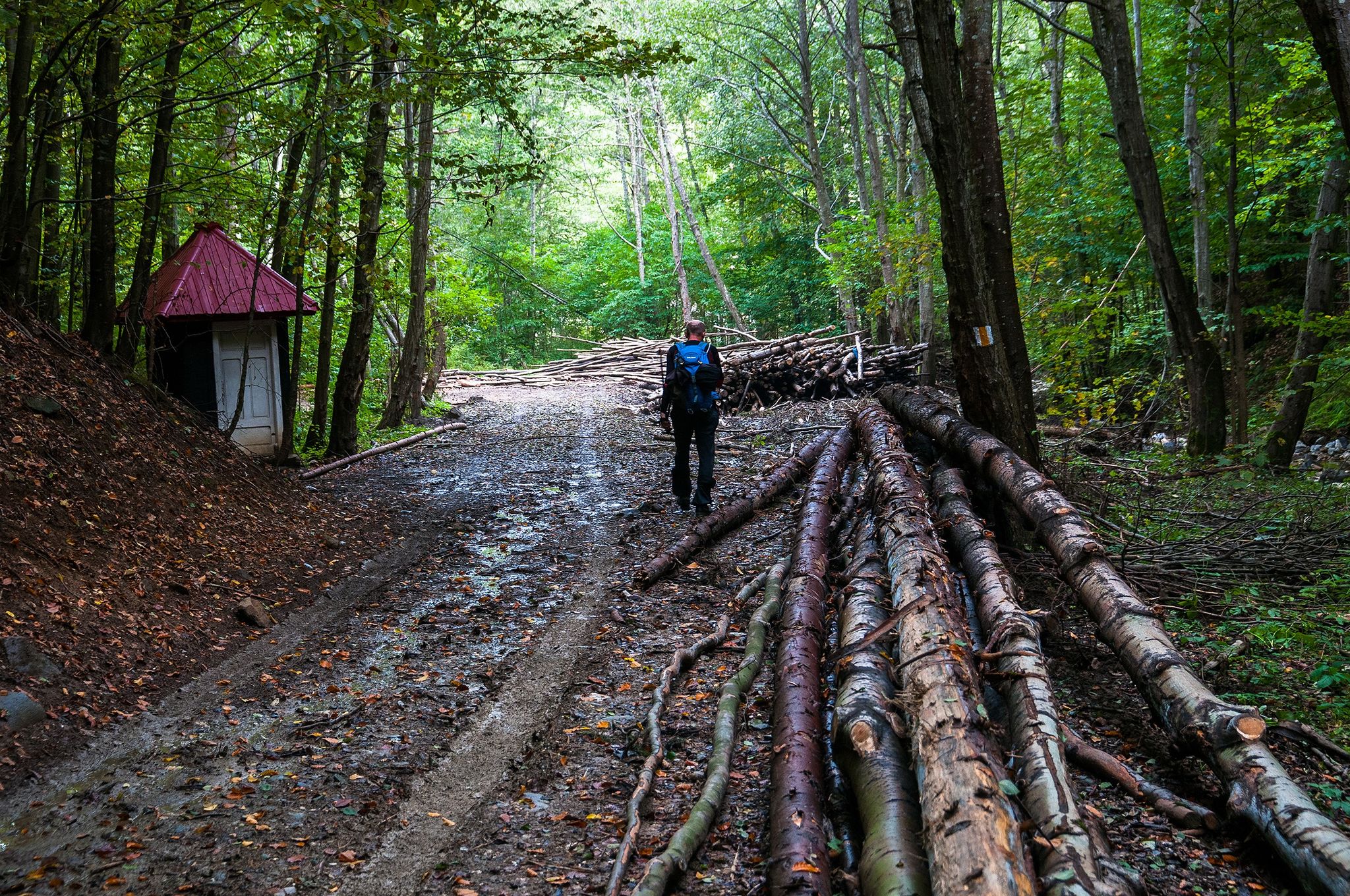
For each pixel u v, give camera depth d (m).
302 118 9.30
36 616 4.41
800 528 6.70
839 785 3.33
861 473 8.84
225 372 10.97
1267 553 6.20
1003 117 16.72
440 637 5.38
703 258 41.09
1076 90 17.92
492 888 2.90
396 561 7.23
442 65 8.56
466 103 9.84
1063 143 16.95
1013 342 6.92
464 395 23.86
